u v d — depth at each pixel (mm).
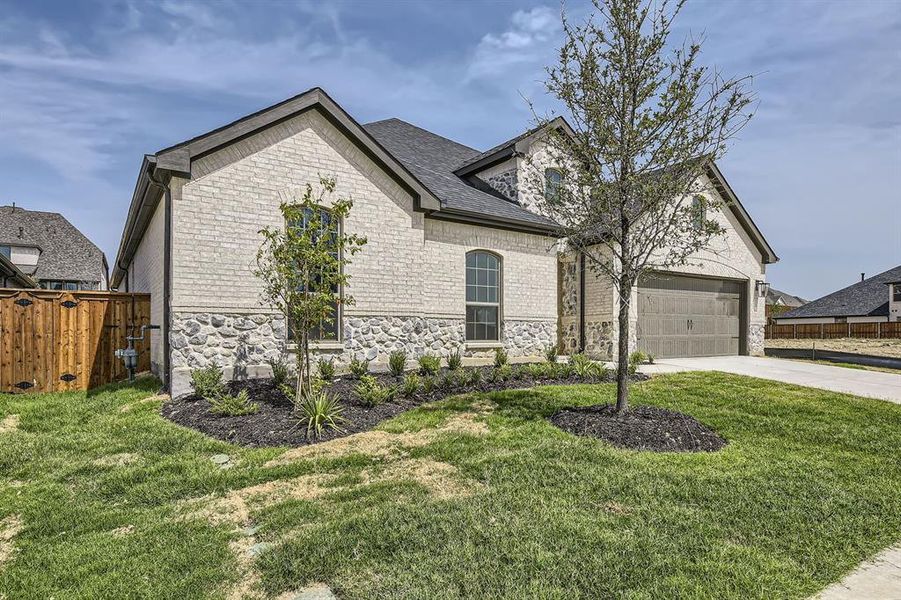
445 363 11383
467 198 12406
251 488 4570
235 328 8391
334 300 7395
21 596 2967
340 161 9477
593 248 13734
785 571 3129
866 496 4367
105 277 44844
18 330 9086
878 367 14195
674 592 2869
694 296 15516
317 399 6508
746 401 8047
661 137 6191
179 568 3211
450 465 5047
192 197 8023
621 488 4402
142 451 5621
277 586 2986
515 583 2916
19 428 6816
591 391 8500
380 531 3547
